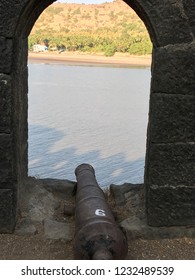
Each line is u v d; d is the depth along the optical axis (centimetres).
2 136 476
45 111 2159
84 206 480
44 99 2633
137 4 468
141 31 10425
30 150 1339
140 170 1160
